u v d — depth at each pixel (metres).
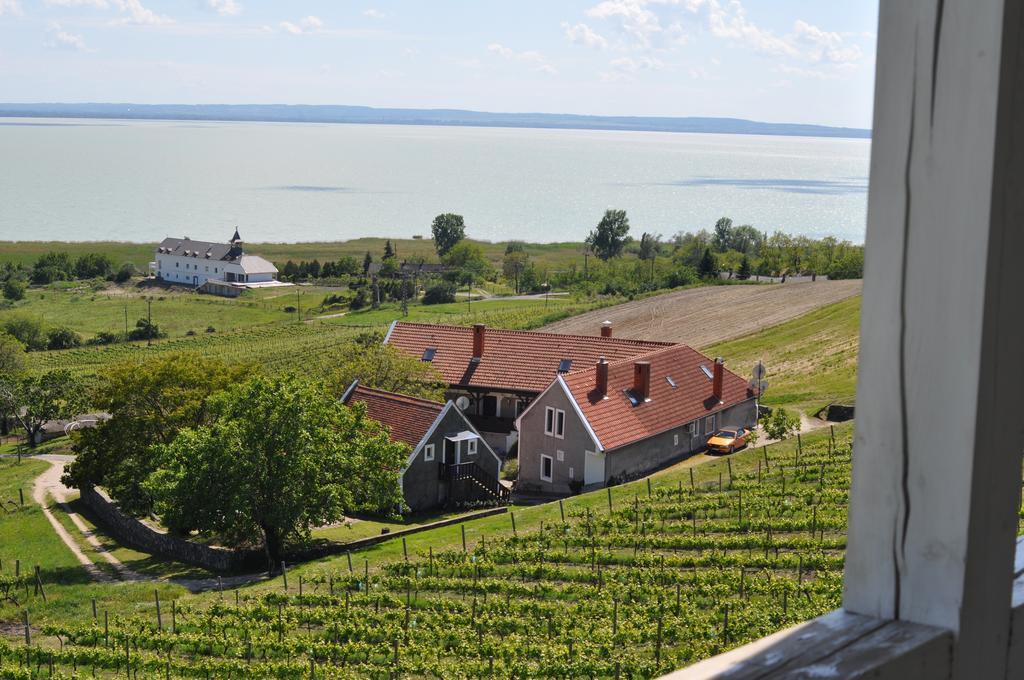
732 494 35.59
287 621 26.91
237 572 36.38
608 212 198.75
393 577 29.61
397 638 25.00
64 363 116.56
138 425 44.34
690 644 22.67
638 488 38.12
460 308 140.38
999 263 2.04
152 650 25.75
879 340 2.18
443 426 46.34
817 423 57.62
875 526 2.22
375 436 43.12
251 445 35.19
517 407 57.94
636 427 49.69
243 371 45.84
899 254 2.13
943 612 2.14
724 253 175.00
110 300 164.50
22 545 43.31
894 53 2.10
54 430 79.12
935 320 2.10
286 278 185.00
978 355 2.04
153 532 41.62
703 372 56.25
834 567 27.33
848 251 138.25
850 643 2.09
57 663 25.17
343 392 53.41
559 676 21.92
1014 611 2.25
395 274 170.38
